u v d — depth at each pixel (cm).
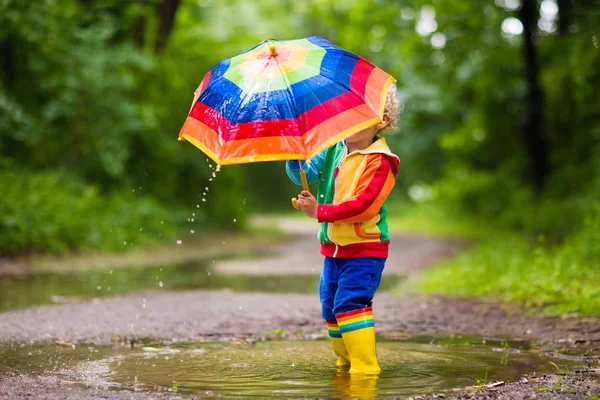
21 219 1180
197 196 2080
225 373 392
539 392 337
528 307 656
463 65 2098
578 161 1898
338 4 2177
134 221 1516
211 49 2216
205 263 1242
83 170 1602
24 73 1480
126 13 1688
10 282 884
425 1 1931
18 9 1377
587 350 468
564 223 1558
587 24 1627
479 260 949
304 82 378
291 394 340
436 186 2747
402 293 806
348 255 406
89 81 1480
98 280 922
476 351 464
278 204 4031
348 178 407
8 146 1484
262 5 3328
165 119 1872
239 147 371
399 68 2341
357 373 390
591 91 1675
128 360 430
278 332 543
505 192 2209
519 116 2198
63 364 415
